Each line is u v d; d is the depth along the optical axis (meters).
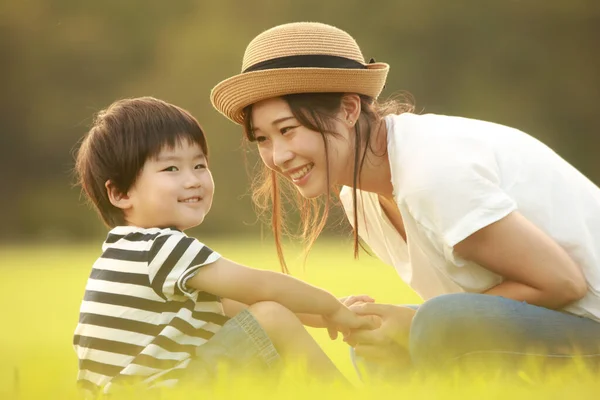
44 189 57.31
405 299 16.97
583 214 7.10
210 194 7.31
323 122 7.08
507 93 58.00
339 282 22.20
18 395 5.90
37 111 58.56
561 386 5.59
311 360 6.60
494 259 6.81
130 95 58.97
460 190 6.74
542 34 58.62
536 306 6.75
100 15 60.50
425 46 58.44
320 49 7.18
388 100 8.20
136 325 6.57
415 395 5.32
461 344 6.61
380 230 8.27
